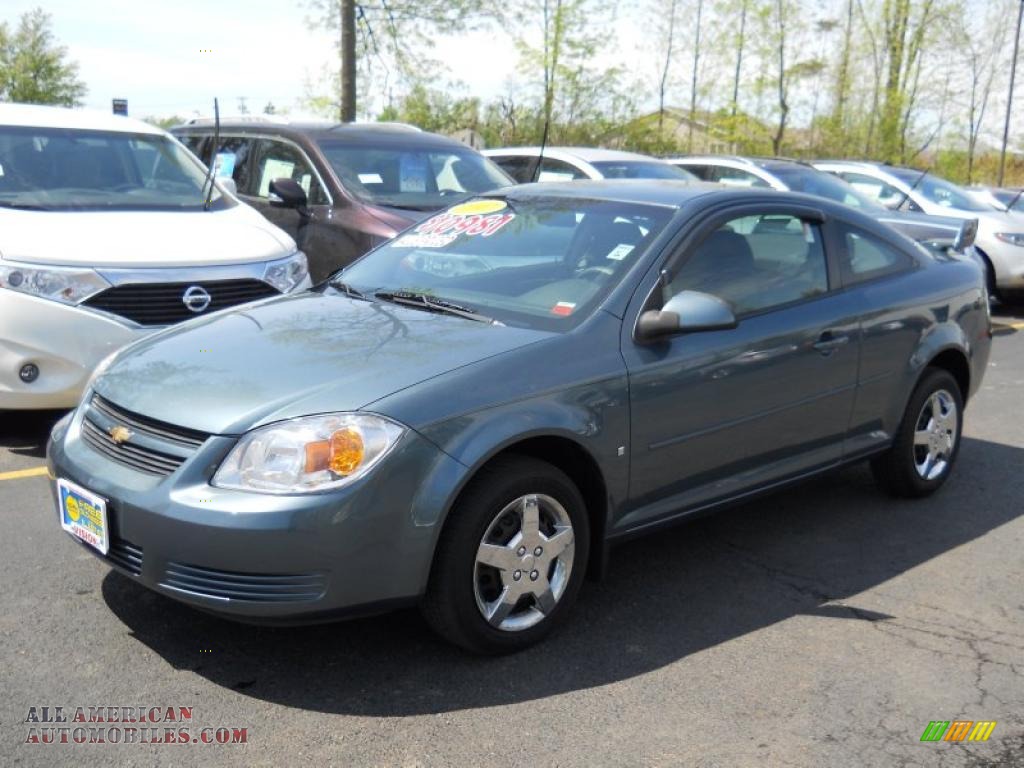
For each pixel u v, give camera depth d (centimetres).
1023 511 538
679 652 372
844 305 479
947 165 2831
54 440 380
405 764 299
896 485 537
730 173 1217
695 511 421
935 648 382
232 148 914
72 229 572
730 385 420
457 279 440
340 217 773
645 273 407
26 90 2905
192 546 316
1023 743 320
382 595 325
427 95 1823
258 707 326
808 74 2448
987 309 582
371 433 321
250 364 358
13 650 354
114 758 297
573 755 306
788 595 426
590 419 369
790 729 324
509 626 359
